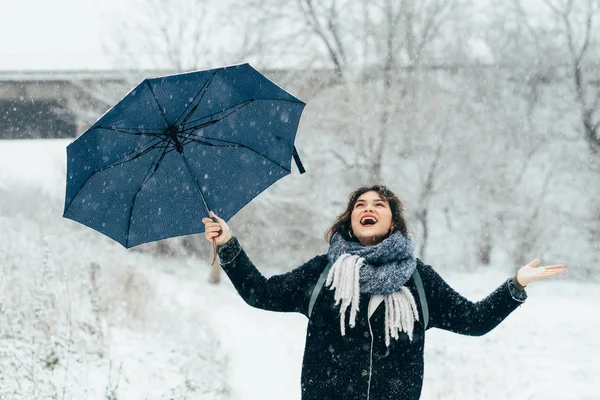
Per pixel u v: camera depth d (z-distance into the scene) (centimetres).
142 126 333
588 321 1641
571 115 3294
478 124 3017
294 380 941
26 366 706
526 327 1527
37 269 1089
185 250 2825
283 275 365
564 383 946
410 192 2916
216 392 812
